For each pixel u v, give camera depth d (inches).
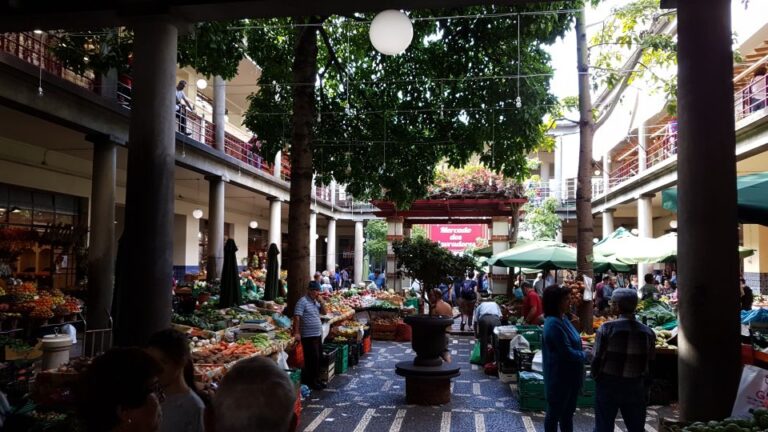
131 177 184.2
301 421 271.9
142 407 75.4
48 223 571.2
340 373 392.5
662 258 433.7
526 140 431.8
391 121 487.2
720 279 152.4
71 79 473.4
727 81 156.6
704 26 157.2
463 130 458.3
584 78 359.3
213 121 684.1
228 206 1029.2
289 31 453.4
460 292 690.8
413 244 373.1
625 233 500.1
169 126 187.3
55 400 203.0
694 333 153.7
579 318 358.6
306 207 386.6
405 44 185.0
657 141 884.6
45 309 438.6
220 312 407.2
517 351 334.3
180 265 855.7
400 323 581.3
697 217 154.6
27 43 420.8
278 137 497.4
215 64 388.2
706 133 155.0
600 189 1218.6
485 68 423.2
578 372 202.1
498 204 671.1
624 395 189.2
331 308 489.4
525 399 292.5
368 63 493.7
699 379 152.3
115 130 466.9
